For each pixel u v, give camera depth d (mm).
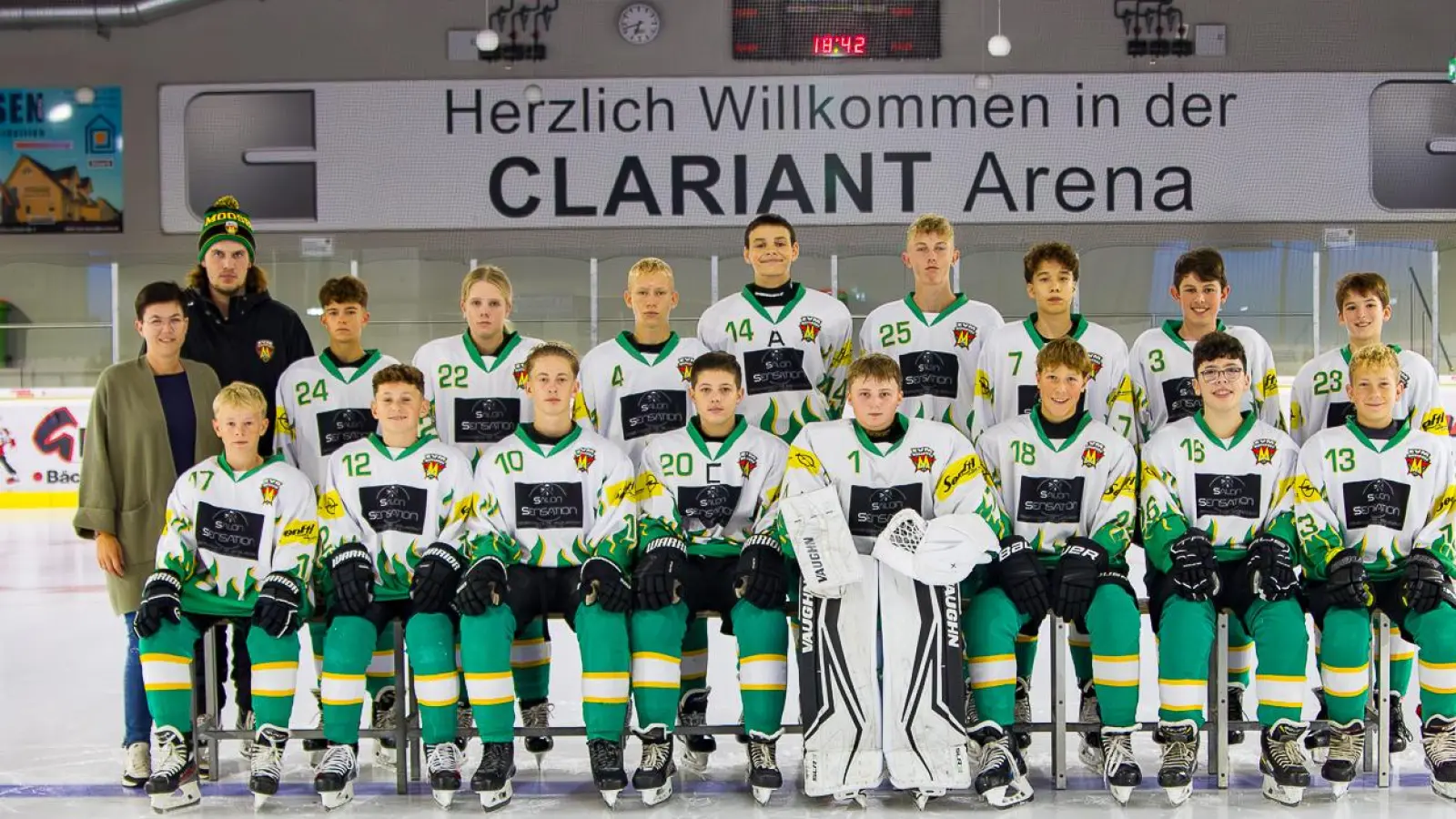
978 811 3580
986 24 12836
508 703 3705
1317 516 3865
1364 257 11844
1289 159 12805
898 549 3670
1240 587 3889
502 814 3615
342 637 3736
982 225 12859
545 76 12961
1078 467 3918
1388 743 3766
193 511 3926
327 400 4402
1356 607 3748
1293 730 3625
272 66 13094
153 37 13148
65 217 13195
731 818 3543
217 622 3975
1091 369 3943
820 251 12906
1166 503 3898
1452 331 11734
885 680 3668
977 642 3760
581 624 3746
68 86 13188
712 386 3885
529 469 3926
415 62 13016
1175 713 3676
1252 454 3924
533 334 12305
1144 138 12789
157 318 4129
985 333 4508
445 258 13000
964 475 3840
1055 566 3936
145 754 3898
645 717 3703
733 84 12898
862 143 12867
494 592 3682
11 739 4516
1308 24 12773
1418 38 12805
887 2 12836
